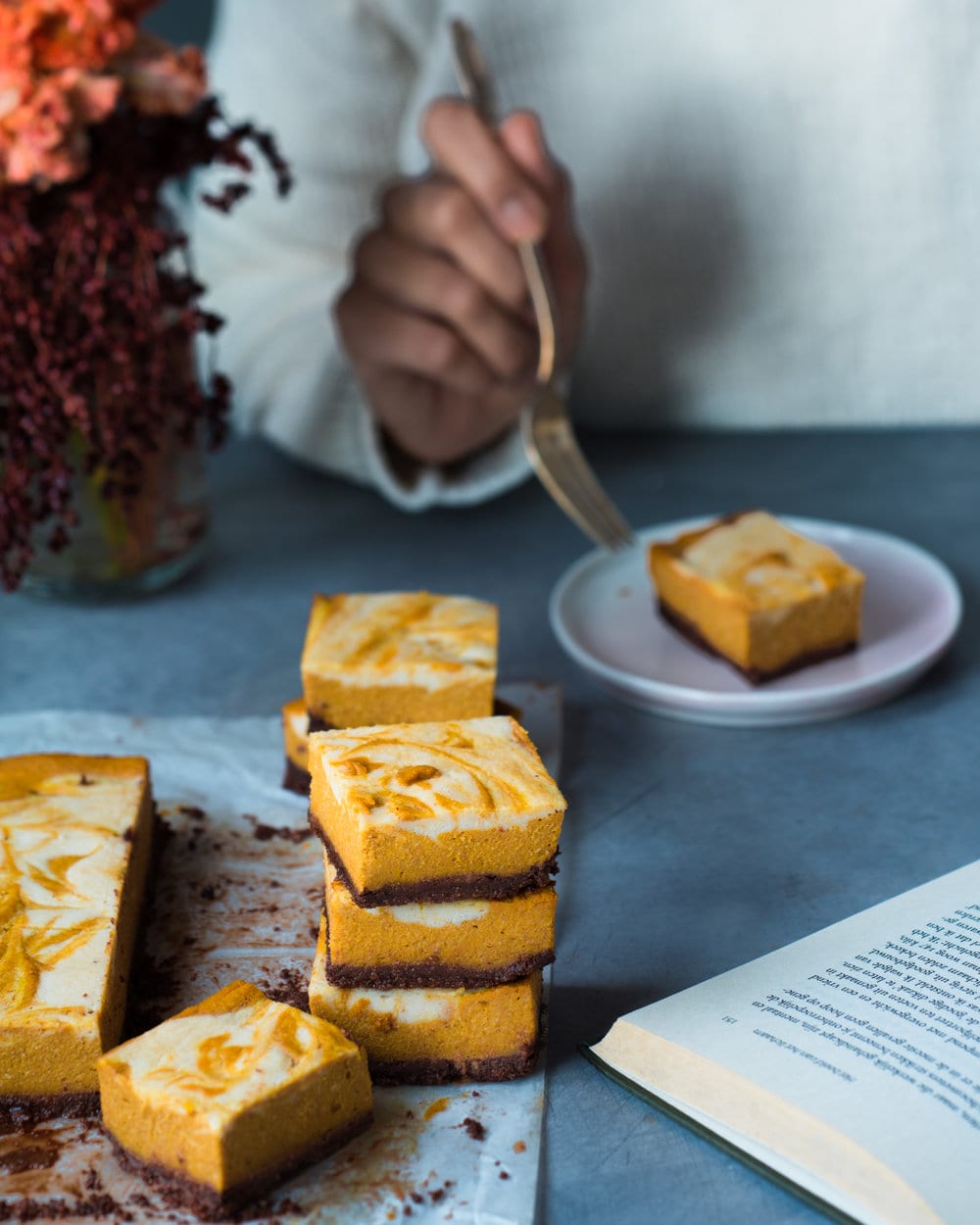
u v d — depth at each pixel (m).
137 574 0.84
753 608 0.73
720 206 1.01
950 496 0.89
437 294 0.90
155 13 1.36
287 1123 0.55
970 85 0.96
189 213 1.14
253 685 0.77
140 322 0.75
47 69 0.73
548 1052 0.59
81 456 0.79
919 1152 0.53
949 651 0.77
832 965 0.59
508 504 0.94
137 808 0.65
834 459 0.96
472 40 0.90
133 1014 0.61
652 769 0.71
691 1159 0.56
